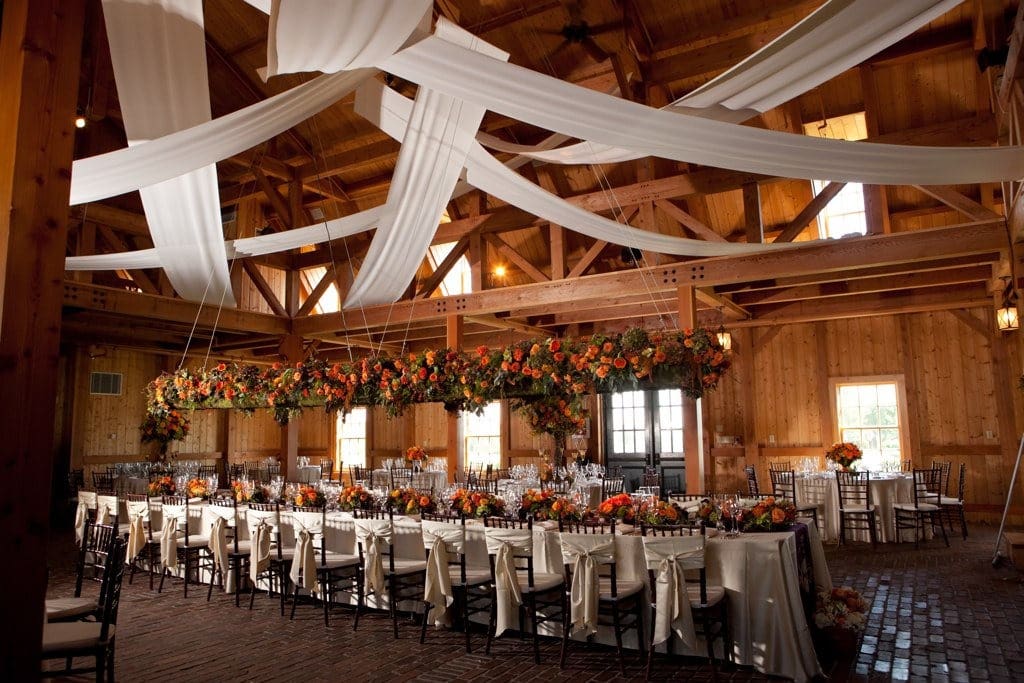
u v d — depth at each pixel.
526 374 5.54
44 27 2.14
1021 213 5.29
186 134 4.35
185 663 4.03
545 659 4.05
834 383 10.28
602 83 8.05
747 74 4.07
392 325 10.79
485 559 4.62
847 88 7.97
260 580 5.82
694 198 9.65
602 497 8.12
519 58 8.33
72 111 2.20
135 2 3.84
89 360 11.80
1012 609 4.86
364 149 9.67
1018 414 9.05
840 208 9.42
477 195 9.15
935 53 7.11
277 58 2.96
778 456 10.54
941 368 9.60
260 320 10.04
